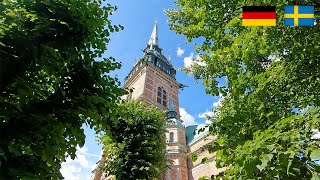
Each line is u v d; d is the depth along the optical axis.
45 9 4.73
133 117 13.35
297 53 4.18
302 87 4.55
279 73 4.22
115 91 5.27
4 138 3.72
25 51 4.10
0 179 3.30
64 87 4.85
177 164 30.72
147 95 39.03
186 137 37.75
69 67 5.05
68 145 4.33
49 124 4.04
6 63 3.98
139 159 12.05
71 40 4.76
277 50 4.43
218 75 5.95
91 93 4.84
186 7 6.67
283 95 4.60
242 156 2.55
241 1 4.73
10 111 3.78
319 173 2.13
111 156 13.22
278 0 4.24
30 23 4.42
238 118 4.29
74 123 4.39
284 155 2.30
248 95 4.43
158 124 14.02
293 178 2.38
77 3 4.88
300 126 2.79
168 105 41.94
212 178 2.95
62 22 4.39
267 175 2.55
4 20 3.98
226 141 4.06
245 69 5.38
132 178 11.47
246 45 3.97
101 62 5.28
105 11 5.34
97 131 5.52
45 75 4.80
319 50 4.03
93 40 5.17
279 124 3.02
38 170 3.89
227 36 6.01
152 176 12.50
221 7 5.93
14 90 4.02
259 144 2.44
